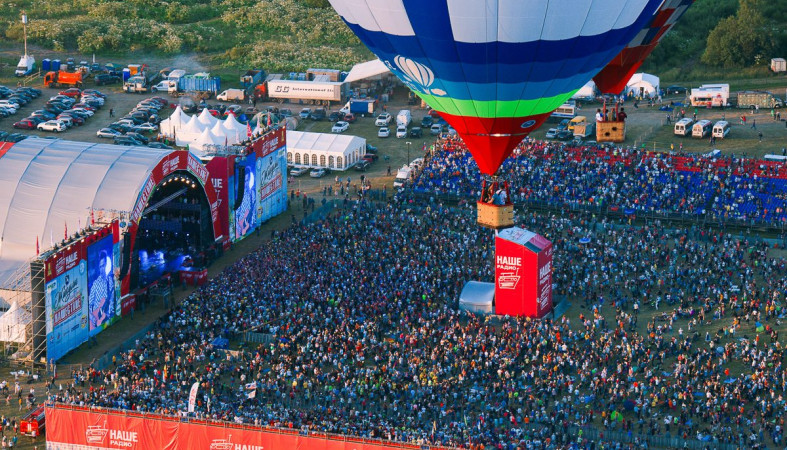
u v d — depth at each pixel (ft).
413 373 314.14
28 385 317.22
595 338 337.93
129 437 276.82
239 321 343.05
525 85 276.41
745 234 418.92
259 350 327.88
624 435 286.87
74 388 309.83
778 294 362.53
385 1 267.59
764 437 288.10
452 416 295.07
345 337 330.95
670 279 374.84
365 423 281.95
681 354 323.98
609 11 265.75
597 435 287.89
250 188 426.92
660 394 307.17
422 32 268.82
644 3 272.51
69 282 331.36
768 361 323.57
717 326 346.74
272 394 307.58
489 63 269.85
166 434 274.98
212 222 401.70
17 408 303.48
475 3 257.14
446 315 349.41
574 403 304.91
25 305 341.41
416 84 289.12
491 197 290.76
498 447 273.95
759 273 383.04
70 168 377.50
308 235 408.87
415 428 286.05
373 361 327.06
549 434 287.07
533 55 268.41
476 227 416.05
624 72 336.70
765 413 294.25
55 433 279.90
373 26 278.46
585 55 274.98
